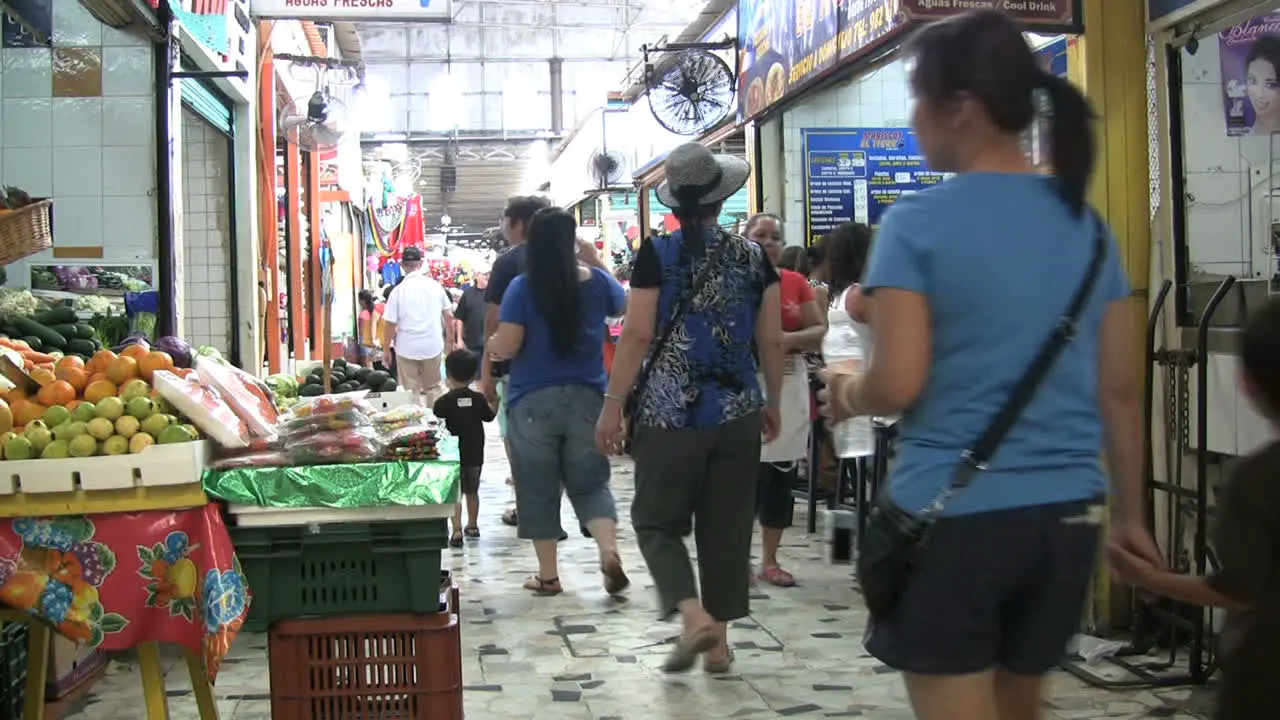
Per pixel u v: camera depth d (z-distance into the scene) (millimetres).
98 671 4230
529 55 31938
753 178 8875
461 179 35406
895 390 1930
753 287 3984
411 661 2889
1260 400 2098
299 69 11922
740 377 3916
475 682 4152
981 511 1916
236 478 2820
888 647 2002
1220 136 4711
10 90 6480
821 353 5656
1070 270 1973
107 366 2975
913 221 1973
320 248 14125
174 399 2895
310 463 2928
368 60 31500
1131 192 4746
